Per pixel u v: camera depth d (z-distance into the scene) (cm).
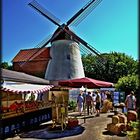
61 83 1412
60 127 1343
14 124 1215
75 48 3744
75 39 3747
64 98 1334
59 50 3706
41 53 4259
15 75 1412
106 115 1844
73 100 2428
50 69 3728
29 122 1384
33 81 1500
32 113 1428
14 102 1294
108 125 1232
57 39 3772
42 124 1521
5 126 1127
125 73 5066
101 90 2727
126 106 1462
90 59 5222
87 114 1891
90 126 1380
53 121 1322
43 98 1736
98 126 1377
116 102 2369
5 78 1208
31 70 4256
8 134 1150
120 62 5097
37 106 1502
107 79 5088
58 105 1315
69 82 1384
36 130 1311
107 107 2034
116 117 1204
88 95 1877
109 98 2223
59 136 1138
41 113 1564
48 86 1468
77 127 1346
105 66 5041
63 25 3728
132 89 2352
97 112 1814
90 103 1869
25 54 4544
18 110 1268
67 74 3625
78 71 3725
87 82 1361
